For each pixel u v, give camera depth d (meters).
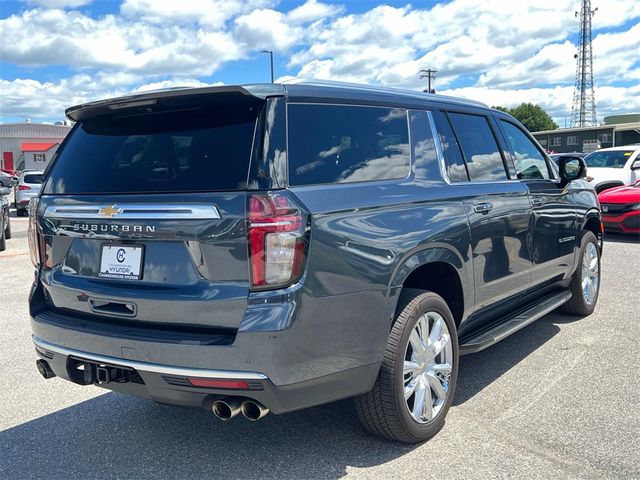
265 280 2.75
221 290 2.80
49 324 3.35
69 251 3.37
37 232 3.54
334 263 2.92
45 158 69.12
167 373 2.87
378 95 3.63
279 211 2.76
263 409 2.84
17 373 4.95
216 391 2.82
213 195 2.83
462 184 4.01
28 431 3.85
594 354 4.99
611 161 16.42
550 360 4.88
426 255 3.48
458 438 3.56
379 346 3.17
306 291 2.80
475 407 4.00
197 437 3.71
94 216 3.17
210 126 3.04
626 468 3.17
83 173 3.38
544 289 5.41
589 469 3.17
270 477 3.20
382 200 3.28
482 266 4.06
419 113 3.89
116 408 4.20
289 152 2.94
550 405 4.00
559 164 5.34
